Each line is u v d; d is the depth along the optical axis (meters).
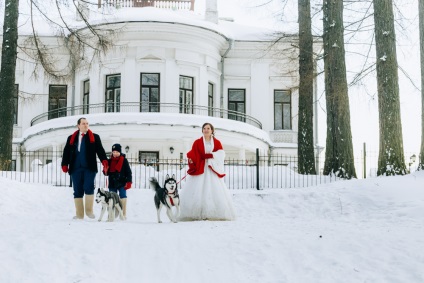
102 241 7.66
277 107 33.12
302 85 22.39
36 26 31.22
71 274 6.22
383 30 18.62
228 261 6.95
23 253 6.79
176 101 28.75
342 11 20.94
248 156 31.39
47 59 22.02
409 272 6.32
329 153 20.58
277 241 7.79
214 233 8.57
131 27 28.14
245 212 15.06
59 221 10.02
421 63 17.34
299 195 15.66
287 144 32.03
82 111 30.25
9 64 20.59
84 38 22.09
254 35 32.41
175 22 28.20
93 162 11.13
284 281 6.18
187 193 11.38
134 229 8.93
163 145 28.61
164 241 7.86
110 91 29.09
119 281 6.18
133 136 26.80
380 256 6.91
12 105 20.55
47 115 30.09
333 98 20.39
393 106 18.30
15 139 30.73
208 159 11.45
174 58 28.88
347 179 19.30
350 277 6.24
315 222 11.32
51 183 19.31
